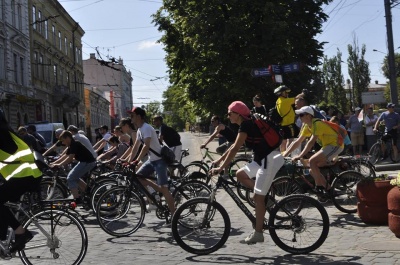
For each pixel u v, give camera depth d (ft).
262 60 85.46
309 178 30.81
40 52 155.74
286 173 29.43
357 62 194.39
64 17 186.60
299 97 34.65
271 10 84.94
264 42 85.40
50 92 164.96
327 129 28.30
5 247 18.80
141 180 27.37
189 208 21.93
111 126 314.55
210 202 21.91
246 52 85.97
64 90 173.88
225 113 90.33
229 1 84.94
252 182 22.00
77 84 209.56
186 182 28.81
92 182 33.37
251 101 87.86
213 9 87.35
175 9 90.38
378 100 84.84
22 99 127.95
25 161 18.90
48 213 19.80
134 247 24.12
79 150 32.12
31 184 18.86
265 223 21.95
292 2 90.48
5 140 18.78
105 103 296.51
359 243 22.58
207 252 21.84
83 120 221.05
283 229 21.40
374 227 25.72
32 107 144.56
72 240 19.93
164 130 42.42
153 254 22.52
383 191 25.80
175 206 27.94
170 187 28.76
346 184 29.55
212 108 90.53
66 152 32.71
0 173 18.85
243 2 85.56
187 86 92.53
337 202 29.50
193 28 87.71
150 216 32.76
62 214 19.86
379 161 53.57
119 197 26.84
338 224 26.81
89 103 245.24
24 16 140.46
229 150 21.68
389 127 53.31
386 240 22.84
